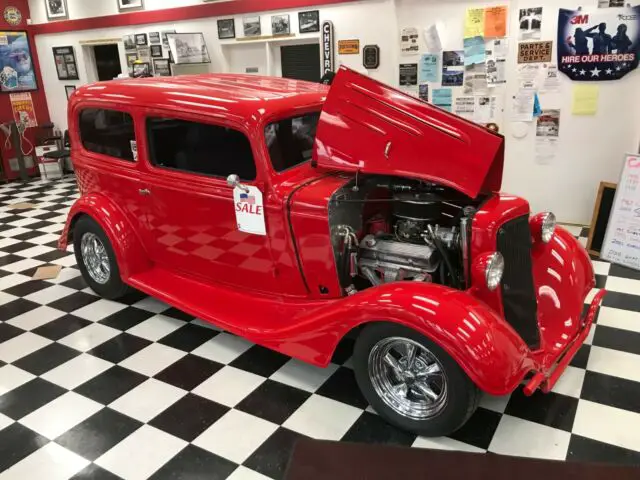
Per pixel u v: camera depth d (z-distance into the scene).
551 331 2.73
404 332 2.29
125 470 2.33
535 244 3.08
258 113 2.79
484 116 5.37
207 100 2.99
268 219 2.84
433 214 2.68
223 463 2.35
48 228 5.87
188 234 3.28
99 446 2.48
